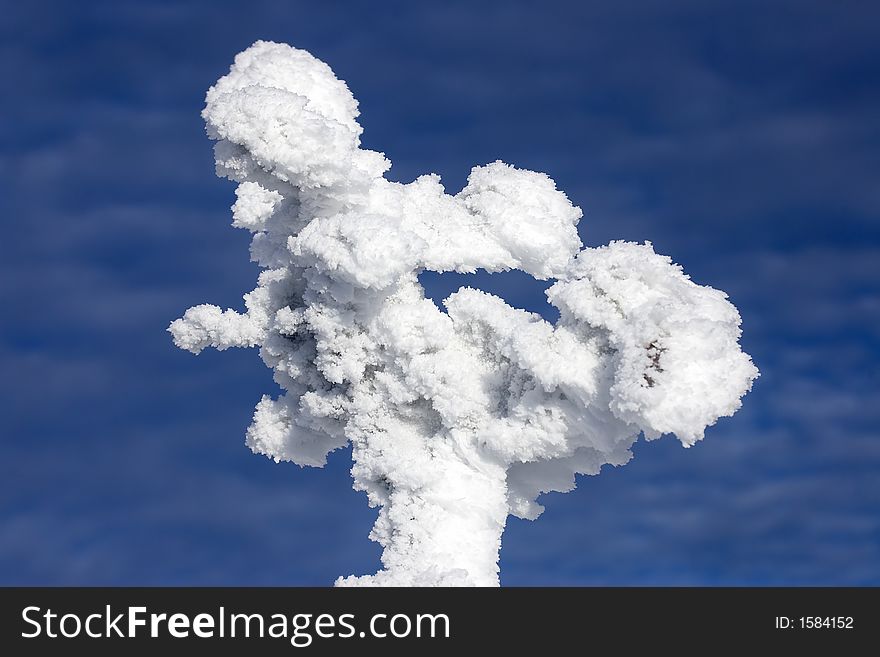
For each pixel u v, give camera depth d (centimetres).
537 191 2997
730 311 2514
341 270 2622
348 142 2669
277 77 2862
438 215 2969
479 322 2825
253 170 2702
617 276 2564
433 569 2614
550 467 2839
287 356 2947
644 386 2391
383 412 2852
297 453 3066
